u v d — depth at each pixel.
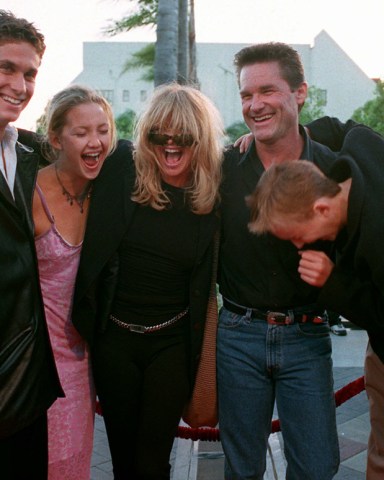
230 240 2.49
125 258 2.52
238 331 2.52
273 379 2.54
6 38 2.08
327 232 2.07
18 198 2.17
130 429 2.63
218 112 2.58
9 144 2.21
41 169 2.58
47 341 2.24
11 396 2.09
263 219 2.10
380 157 2.08
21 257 2.10
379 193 1.98
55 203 2.52
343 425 4.21
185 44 8.38
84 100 2.46
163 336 2.56
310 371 2.45
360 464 3.59
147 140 2.46
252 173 2.50
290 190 2.03
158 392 2.56
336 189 2.06
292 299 2.43
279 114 2.43
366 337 7.00
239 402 2.52
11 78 2.11
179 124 2.41
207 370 2.60
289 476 2.51
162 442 2.61
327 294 2.12
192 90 2.53
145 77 12.44
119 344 2.55
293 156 2.51
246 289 2.48
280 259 2.39
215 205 2.52
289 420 2.47
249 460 2.56
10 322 2.08
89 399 2.68
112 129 2.59
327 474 2.41
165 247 2.48
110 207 2.51
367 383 2.39
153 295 2.52
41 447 2.36
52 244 2.47
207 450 3.57
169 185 2.52
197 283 2.53
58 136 2.50
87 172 2.51
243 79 2.48
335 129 2.76
